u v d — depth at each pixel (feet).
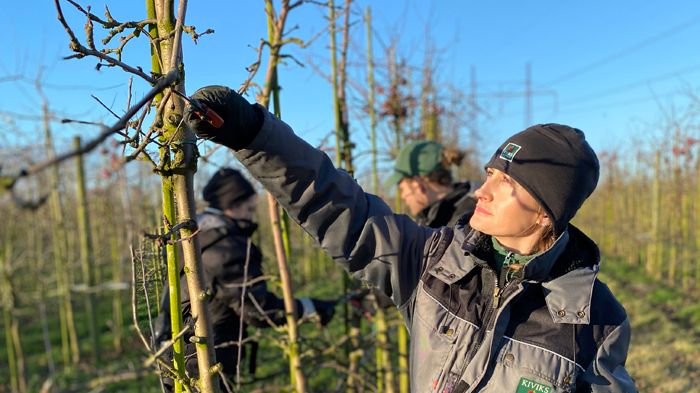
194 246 3.21
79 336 22.00
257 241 8.42
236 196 6.53
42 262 18.20
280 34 5.18
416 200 8.02
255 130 3.35
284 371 7.09
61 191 17.42
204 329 3.29
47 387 4.28
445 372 3.83
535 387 3.56
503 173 3.81
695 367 15.79
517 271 3.78
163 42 3.02
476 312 3.90
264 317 6.20
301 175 3.71
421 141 8.11
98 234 25.30
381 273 4.27
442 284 4.10
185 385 3.37
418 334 4.08
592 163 3.76
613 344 3.74
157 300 3.89
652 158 32.24
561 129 3.86
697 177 26.96
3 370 18.03
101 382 4.67
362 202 4.30
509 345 3.72
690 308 22.15
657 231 30.14
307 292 26.86
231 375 6.30
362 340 7.97
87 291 17.84
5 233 15.87
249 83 4.52
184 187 3.12
